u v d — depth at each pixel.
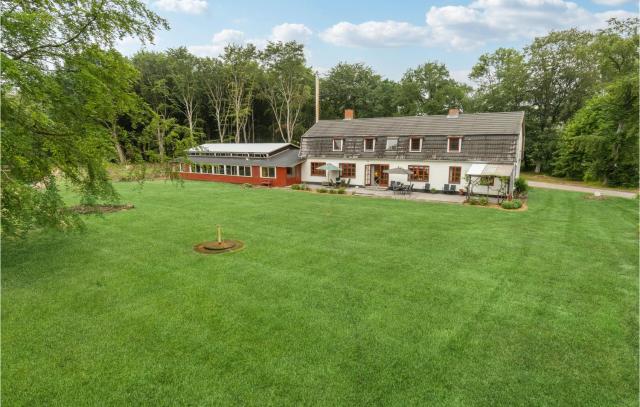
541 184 35.91
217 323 7.66
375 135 30.67
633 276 10.18
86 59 10.23
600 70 39.31
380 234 14.80
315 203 22.86
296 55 50.84
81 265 11.02
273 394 5.62
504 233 15.00
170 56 51.16
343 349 6.75
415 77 58.19
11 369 6.20
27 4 9.02
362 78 62.41
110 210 19.56
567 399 5.50
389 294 9.04
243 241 13.69
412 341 7.01
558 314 8.02
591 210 20.80
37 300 8.70
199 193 27.08
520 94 46.78
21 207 9.66
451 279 9.99
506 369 6.20
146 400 5.51
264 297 8.87
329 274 10.35
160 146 19.31
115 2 10.08
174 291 9.20
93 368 6.23
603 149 32.12
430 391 5.68
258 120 64.50
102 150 11.83
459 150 26.89
